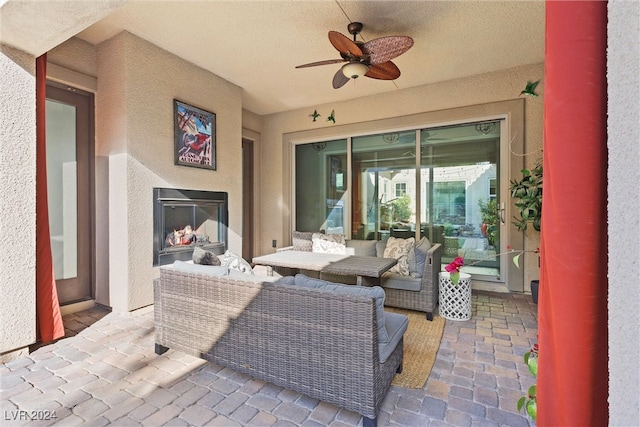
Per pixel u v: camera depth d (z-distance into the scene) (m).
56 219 3.20
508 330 2.86
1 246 2.21
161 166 3.46
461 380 2.04
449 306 3.15
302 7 2.69
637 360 0.49
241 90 4.54
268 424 1.63
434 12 2.75
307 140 5.50
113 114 3.21
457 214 4.48
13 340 2.26
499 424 1.63
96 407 1.75
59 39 2.16
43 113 2.55
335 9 2.71
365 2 2.62
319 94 4.80
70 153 3.29
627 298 0.51
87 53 3.27
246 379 2.04
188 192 3.74
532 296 3.71
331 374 1.66
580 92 0.56
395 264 3.36
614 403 0.53
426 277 3.20
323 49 3.42
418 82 4.34
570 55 0.57
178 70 3.62
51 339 2.54
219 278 2.03
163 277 2.31
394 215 4.91
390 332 1.92
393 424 1.63
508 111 3.96
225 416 1.69
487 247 4.30
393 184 4.91
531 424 1.62
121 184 3.16
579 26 0.56
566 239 0.58
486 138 4.29
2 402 1.79
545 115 0.63
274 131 5.75
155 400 1.82
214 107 4.08
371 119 4.83
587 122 0.56
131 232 3.17
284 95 4.84
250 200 5.77
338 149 5.37
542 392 0.67
